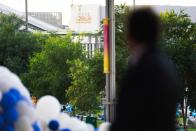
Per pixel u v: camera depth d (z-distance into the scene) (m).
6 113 8.30
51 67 40.53
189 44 32.16
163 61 5.11
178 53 31.94
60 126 9.23
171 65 5.20
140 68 5.05
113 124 5.11
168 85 5.02
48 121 9.16
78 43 40.88
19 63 48.16
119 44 30.05
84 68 34.12
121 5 30.41
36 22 104.88
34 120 8.55
